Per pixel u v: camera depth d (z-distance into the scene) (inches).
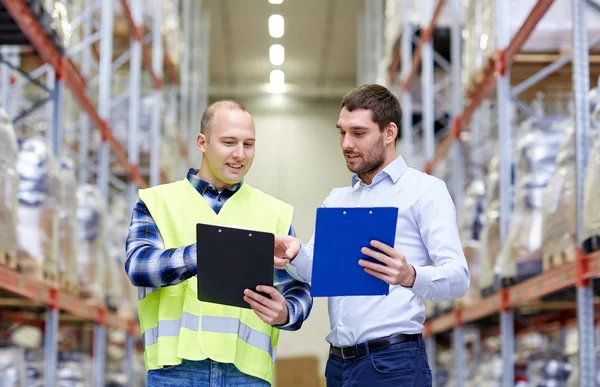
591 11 303.3
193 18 800.9
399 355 151.0
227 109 144.2
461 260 144.9
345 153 155.3
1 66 381.4
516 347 394.0
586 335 216.8
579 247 218.5
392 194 155.2
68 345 420.2
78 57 466.6
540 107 319.0
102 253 370.9
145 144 534.0
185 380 142.3
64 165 340.5
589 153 221.5
